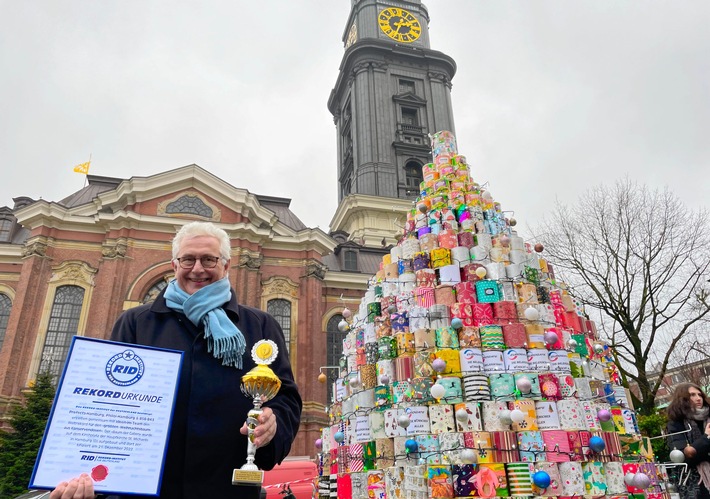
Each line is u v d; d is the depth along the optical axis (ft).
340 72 192.44
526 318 27.63
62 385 8.71
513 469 22.70
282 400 10.92
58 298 95.81
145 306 11.47
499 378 25.52
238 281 102.12
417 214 36.14
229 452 9.87
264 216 112.27
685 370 75.92
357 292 118.21
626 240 71.92
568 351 28.07
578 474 22.84
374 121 168.76
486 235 32.50
